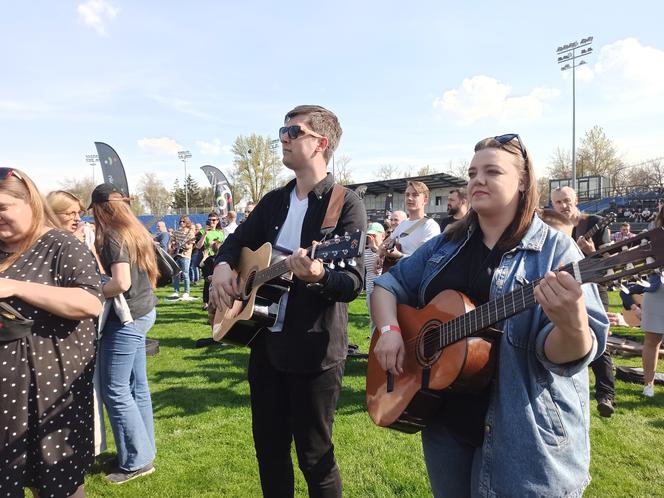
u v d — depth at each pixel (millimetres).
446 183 34188
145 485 2977
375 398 1904
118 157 10047
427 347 1688
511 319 1460
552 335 1328
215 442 3572
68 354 1876
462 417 1561
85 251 1978
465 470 1618
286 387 2160
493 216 1610
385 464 3170
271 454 2176
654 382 4570
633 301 6168
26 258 1886
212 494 2885
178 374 5207
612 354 5508
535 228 1536
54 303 1775
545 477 1353
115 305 2824
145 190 57969
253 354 2256
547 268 1455
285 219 2283
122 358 2934
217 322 2668
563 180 33938
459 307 1593
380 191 37875
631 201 29219
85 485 2965
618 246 1247
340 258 1854
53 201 3213
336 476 2084
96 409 3047
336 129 2262
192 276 14609
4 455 1746
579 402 1455
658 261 1180
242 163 51562
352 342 6414
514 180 1546
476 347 1498
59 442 1841
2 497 1728
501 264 1537
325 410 2053
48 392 1818
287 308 2088
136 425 3035
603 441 3443
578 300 1188
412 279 1922
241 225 2607
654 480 2939
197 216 37562
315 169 2191
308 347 2010
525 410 1389
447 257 1767
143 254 2918
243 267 2404
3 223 1837
